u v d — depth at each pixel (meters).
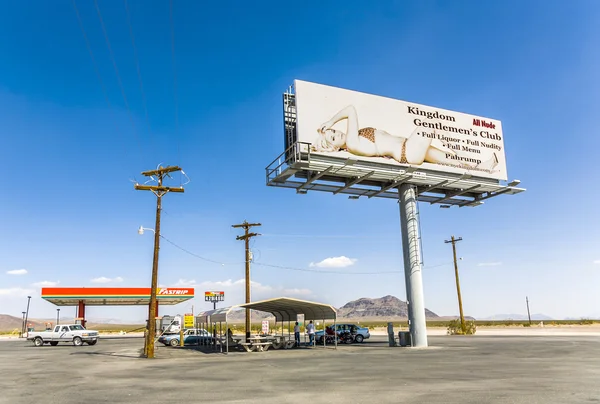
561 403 9.16
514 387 11.40
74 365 20.67
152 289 26.02
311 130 26.69
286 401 10.05
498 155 33.06
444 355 21.80
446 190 32.28
